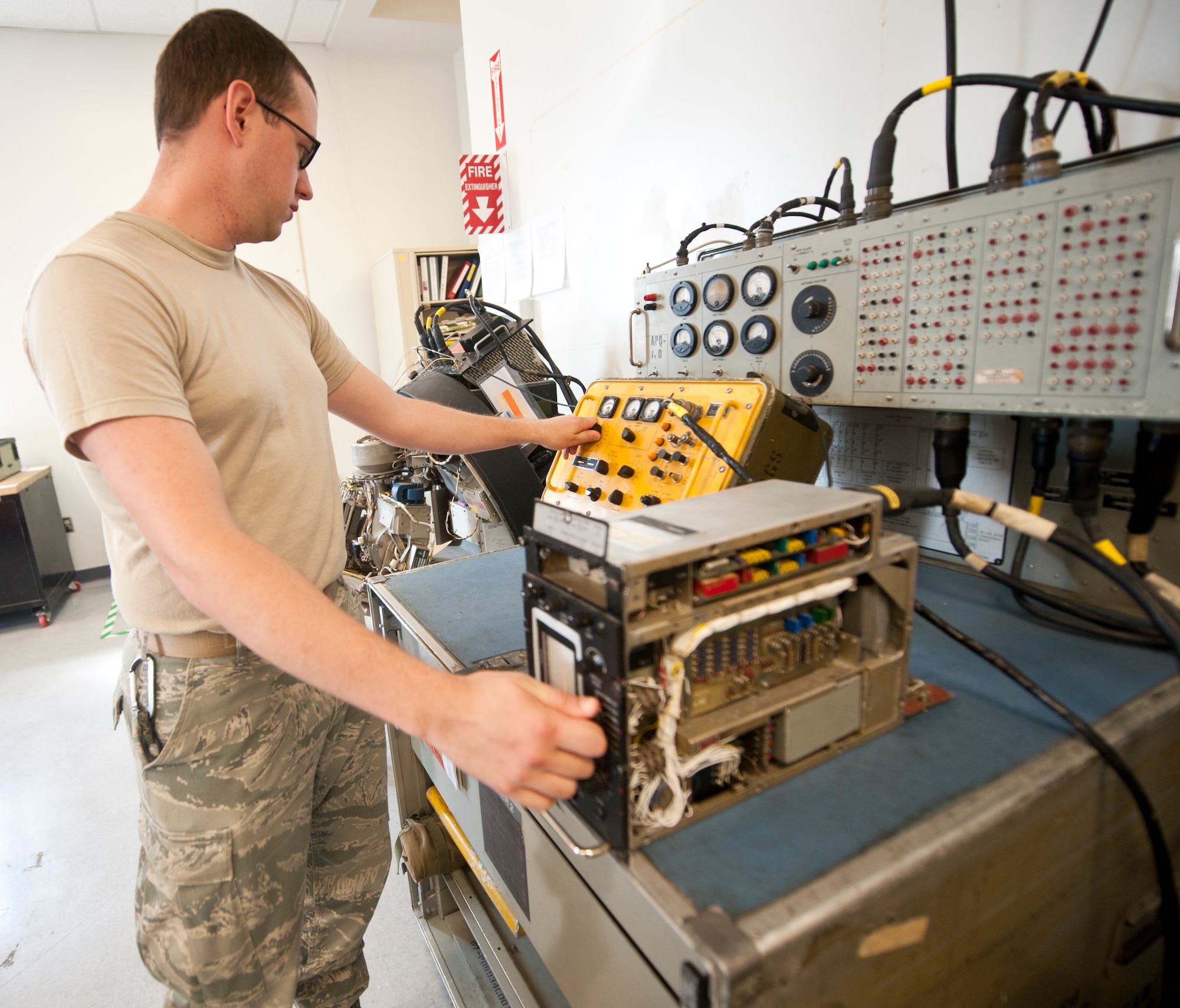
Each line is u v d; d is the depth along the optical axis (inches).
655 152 76.2
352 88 175.3
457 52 179.3
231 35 32.9
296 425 38.1
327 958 46.8
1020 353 33.9
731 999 18.2
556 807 27.7
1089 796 26.7
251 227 36.7
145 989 56.7
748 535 23.7
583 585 24.3
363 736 46.5
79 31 149.8
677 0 69.7
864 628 28.7
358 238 181.9
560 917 29.5
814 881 20.9
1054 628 36.9
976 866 23.2
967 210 35.0
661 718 22.7
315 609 22.8
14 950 61.2
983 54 44.9
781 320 46.9
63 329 26.2
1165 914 26.9
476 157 108.3
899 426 47.4
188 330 31.7
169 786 34.5
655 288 58.3
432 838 57.7
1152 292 29.0
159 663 34.7
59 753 92.1
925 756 26.9
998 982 25.7
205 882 34.5
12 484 133.0
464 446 50.4
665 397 47.5
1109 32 38.6
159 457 24.9
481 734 21.6
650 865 22.1
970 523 44.8
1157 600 28.7
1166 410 29.2
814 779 26.0
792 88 58.9
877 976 21.6
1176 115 28.3
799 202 48.1
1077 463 33.8
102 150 155.1
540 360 84.0
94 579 168.6
